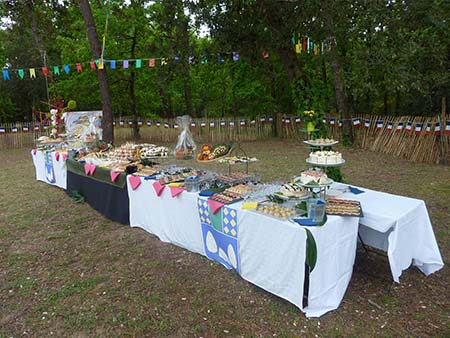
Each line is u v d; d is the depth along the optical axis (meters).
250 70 14.05
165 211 3.86
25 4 15.55
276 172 7.36
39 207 5.52
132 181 4.28
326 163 3.08
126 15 14.00
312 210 2.46
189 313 2.61
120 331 2.45
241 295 2.81
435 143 8.09
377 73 10.15
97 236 4.25
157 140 15.30
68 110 11.77
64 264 3.53
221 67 15.41
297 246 2.40
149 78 14.73
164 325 2.48
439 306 2.59
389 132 9.33
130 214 4.48
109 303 2.79
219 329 2.41
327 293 2.54
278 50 10.66
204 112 23.02
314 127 4.10
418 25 9.49
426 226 2.96
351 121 10.64
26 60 20.53
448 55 10.68
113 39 13.62
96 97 15.12
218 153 3.95
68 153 6.18
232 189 3.28
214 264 3.32
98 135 6.85
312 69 13.20
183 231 3.65
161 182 3.82
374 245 3.17
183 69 11.87
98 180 5.08
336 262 2.56
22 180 7.68
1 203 5.81
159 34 13.45
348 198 3.07
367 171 7.37
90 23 8.74
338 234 2.54
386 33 8.99
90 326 2.51
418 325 2.38
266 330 2.38
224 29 10.48
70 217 5.00
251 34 10.68
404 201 2.98
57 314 2.68
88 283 3.12
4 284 3.16
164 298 2.83
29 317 2.66
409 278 3.00
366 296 2.75
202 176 3.78
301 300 2.47
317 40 8.54
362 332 2.32
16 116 22.89
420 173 7.01
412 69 9.50
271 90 14.52
